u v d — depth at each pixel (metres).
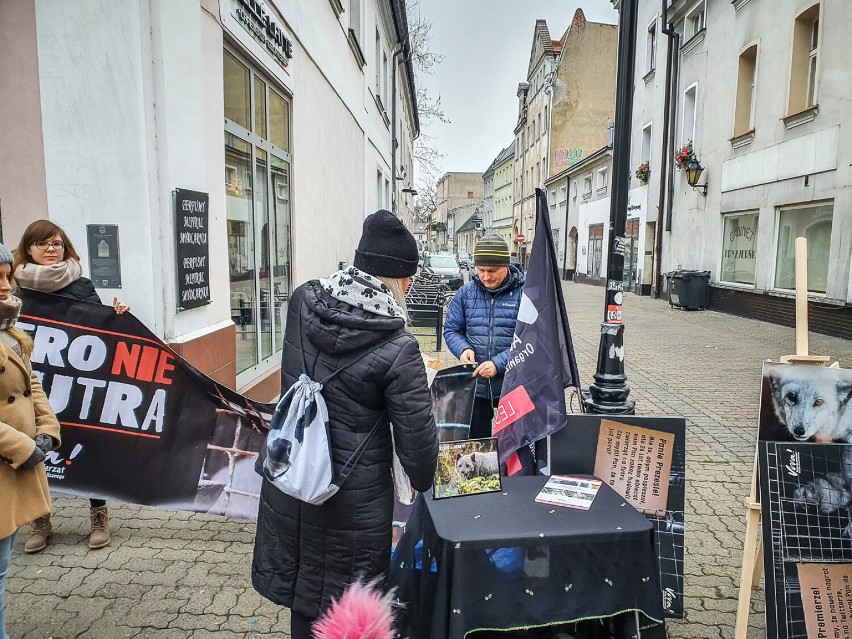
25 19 3.85
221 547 3.33
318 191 8.93
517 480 2.50
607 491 2.38
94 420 3.36
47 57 3.87
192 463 3.42
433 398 2.97
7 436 2.02
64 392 3.33
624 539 2.03
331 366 1.85
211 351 4.57
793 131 12.23
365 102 14.45
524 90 45.91
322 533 1.90
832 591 2.17
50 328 3.31
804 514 2.22
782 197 12.62
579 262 30.94
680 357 9.45
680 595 2.57
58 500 3.89
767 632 2.15
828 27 11.06
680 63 18.23
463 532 1.99
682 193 18.02
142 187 3.93
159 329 4.04
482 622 1.93
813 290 11.83
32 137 3.94
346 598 1.84
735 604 2.88
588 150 36.69
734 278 15.20
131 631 2.59
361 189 13.93
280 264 7.00
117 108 3.88
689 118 18.02
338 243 10.76
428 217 59.03
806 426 2.32
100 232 3.95
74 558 3.18
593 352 10.14
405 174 30.47
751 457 4.96
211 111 4.72
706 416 6.19
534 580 1.97
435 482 2.30
